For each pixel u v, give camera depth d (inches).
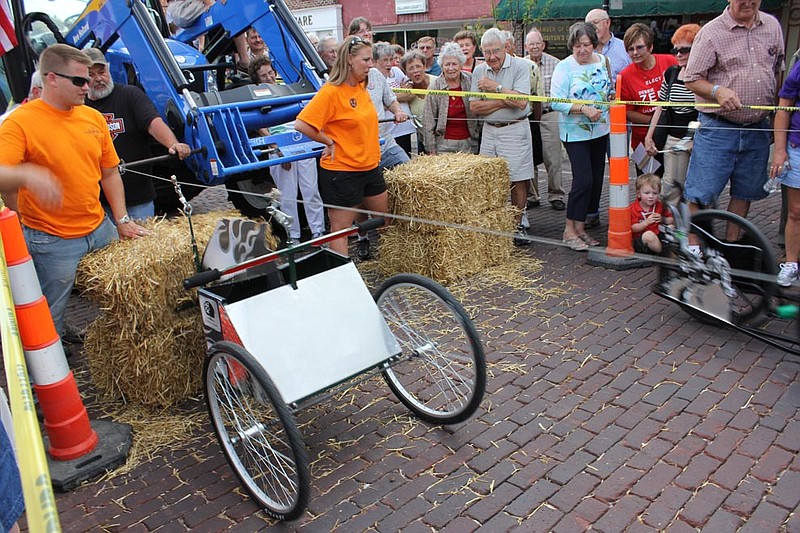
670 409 135.8
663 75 238.1
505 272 218.2
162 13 307.3
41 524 40.4
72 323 205.6
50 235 145.9
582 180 229.6
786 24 474.0
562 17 518.9
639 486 113.8
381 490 118.1
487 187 217.2
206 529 112.2
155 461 132.1
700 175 197.3
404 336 167.2
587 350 163.2
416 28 719.7
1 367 175.6
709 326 171.3
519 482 117.3
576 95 226.1
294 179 239.6
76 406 129.0
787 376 145.3
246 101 214.7
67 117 142.8
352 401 148.6
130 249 148.6
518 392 146.6
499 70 234.8
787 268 189.0
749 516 105.2
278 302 122.4
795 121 181.3
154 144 251.0
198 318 151.9
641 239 216.5
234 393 126.3
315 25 793.6
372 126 192.1
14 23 234.4
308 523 111.3
